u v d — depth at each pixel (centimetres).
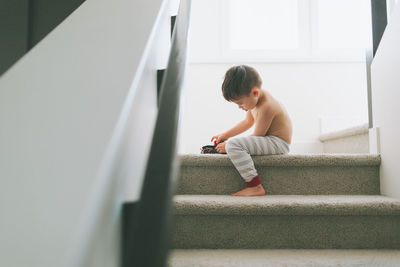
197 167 141
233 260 101
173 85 61
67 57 70
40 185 47
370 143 155
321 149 253
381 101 145
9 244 42
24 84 62
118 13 87
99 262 50
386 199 123
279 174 141
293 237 116
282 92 260
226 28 267
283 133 151
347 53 262
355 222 116
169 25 121
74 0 150
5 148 51
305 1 271
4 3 148
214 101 259
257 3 274
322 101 259
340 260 101
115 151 56
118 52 73
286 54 265
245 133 252
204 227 116
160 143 49
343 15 271
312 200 119
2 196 46
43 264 41
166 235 39
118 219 59
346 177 142
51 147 52
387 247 115
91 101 60
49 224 44
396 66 130
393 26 136
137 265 36
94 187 47
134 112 69
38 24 149
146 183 43
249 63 262
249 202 115
